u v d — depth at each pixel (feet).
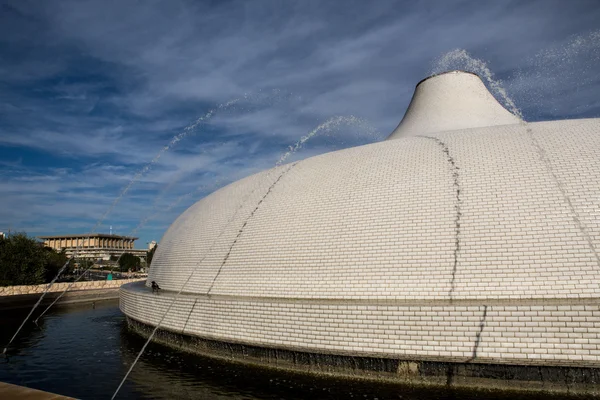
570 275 23.66
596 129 30.17
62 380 29.66
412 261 27.04
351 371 26.35
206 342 32.91
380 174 32.48
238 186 44.42
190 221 44.80
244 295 32.94
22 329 50.62
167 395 25.93
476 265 25.44
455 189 28.55
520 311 22.58
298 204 34.24
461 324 23.57
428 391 23.90
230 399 24.84
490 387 23.22
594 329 21.42
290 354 28.50
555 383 22.18
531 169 27.78
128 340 41.98
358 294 27.86
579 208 25.14
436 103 47.19
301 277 30.48
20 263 85.20
